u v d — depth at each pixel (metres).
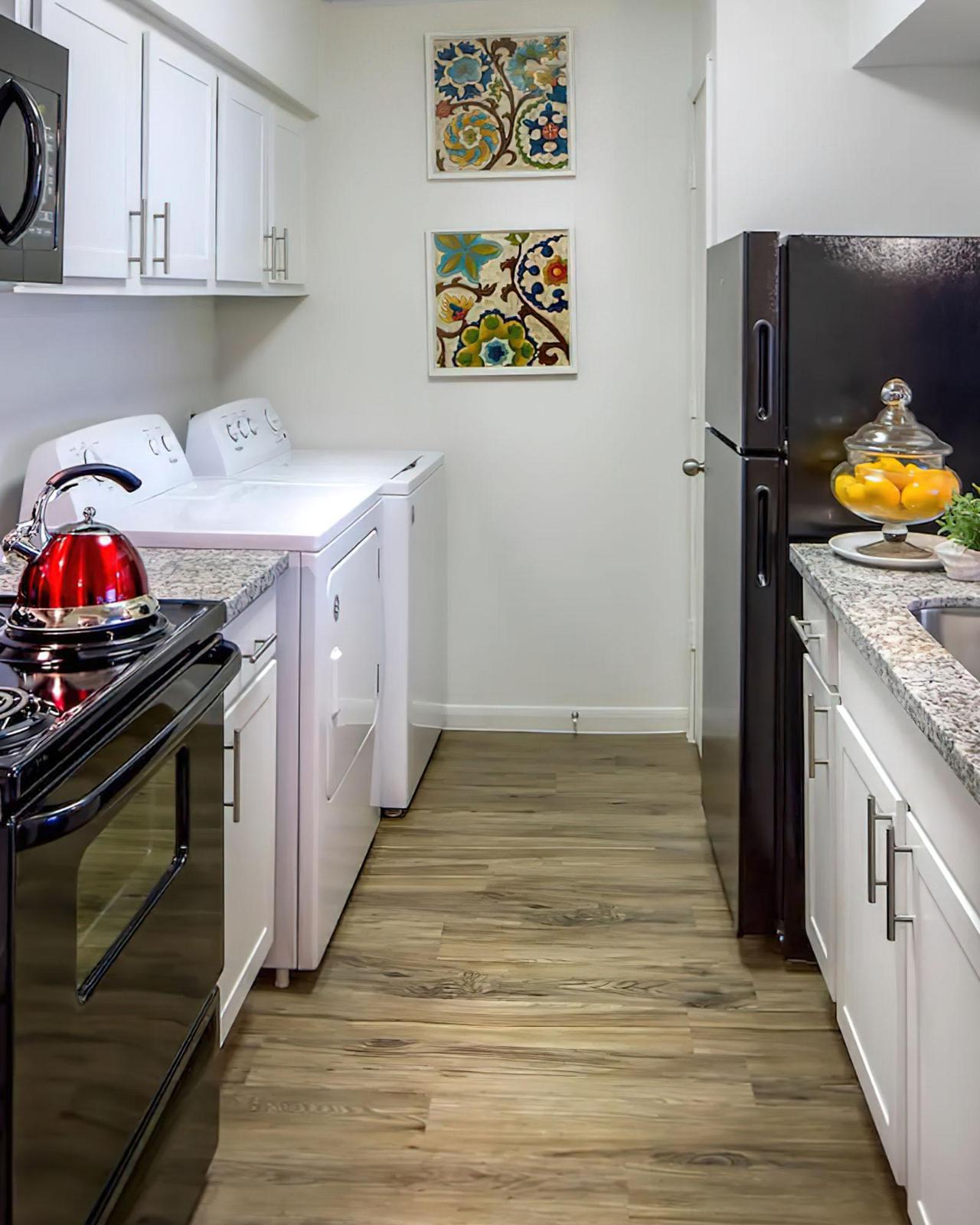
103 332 3.17
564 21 4.00
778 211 3.31
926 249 2.62
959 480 2.55
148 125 2.52
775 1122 2.15
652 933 2.86
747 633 2.72
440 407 4.21
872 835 1.85
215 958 1.90
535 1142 2.10
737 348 2.72
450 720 4.37
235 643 2.15
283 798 2.58
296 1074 2.30
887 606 2.09
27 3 1.99
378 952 2.77
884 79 3.25
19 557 1.89
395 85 4.07
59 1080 1.31
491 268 4.12
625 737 4.31
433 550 3.91
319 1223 1.90
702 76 3.62
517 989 2.61
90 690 1.49
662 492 4.20
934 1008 1.57
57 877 1.28
